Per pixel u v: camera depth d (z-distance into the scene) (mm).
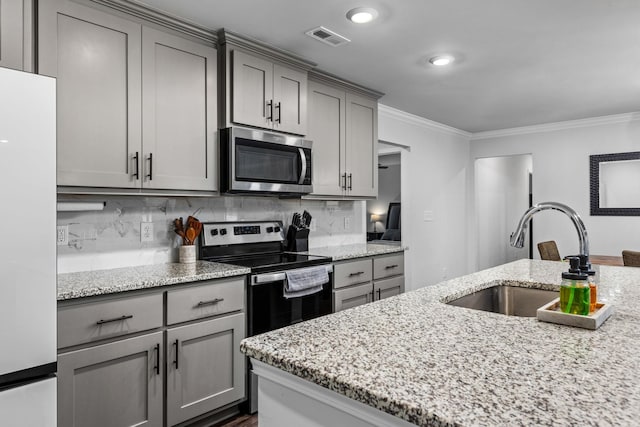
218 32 2520
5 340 1337
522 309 1804
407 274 4789
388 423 733
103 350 1833
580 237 1422
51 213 1437
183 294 2117
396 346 952
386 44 2787
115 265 2430
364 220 4281
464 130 5723
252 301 2434
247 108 2637
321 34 2623
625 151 4766
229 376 2322
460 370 811
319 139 3256
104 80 2062
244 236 2992
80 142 1976
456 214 5664
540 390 720
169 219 2682
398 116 4629
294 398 914
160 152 2275
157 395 2018
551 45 2799
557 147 5250
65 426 1727
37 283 1402
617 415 632
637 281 1832
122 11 2133
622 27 2537
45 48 1860
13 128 1356
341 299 3049
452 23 2477
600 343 974
